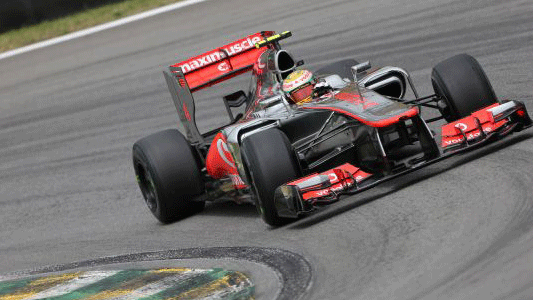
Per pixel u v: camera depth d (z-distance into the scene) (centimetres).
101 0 9519
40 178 4731
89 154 4922
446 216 2216
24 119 6300
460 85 2681
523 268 1750
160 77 6303
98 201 3931
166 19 8394
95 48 7988
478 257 1884
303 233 2486
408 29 5372
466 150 2516
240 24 7169
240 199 2906
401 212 2362
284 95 2880
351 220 2445
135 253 2889
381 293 1853
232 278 2264
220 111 4881
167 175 3112
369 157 2586
